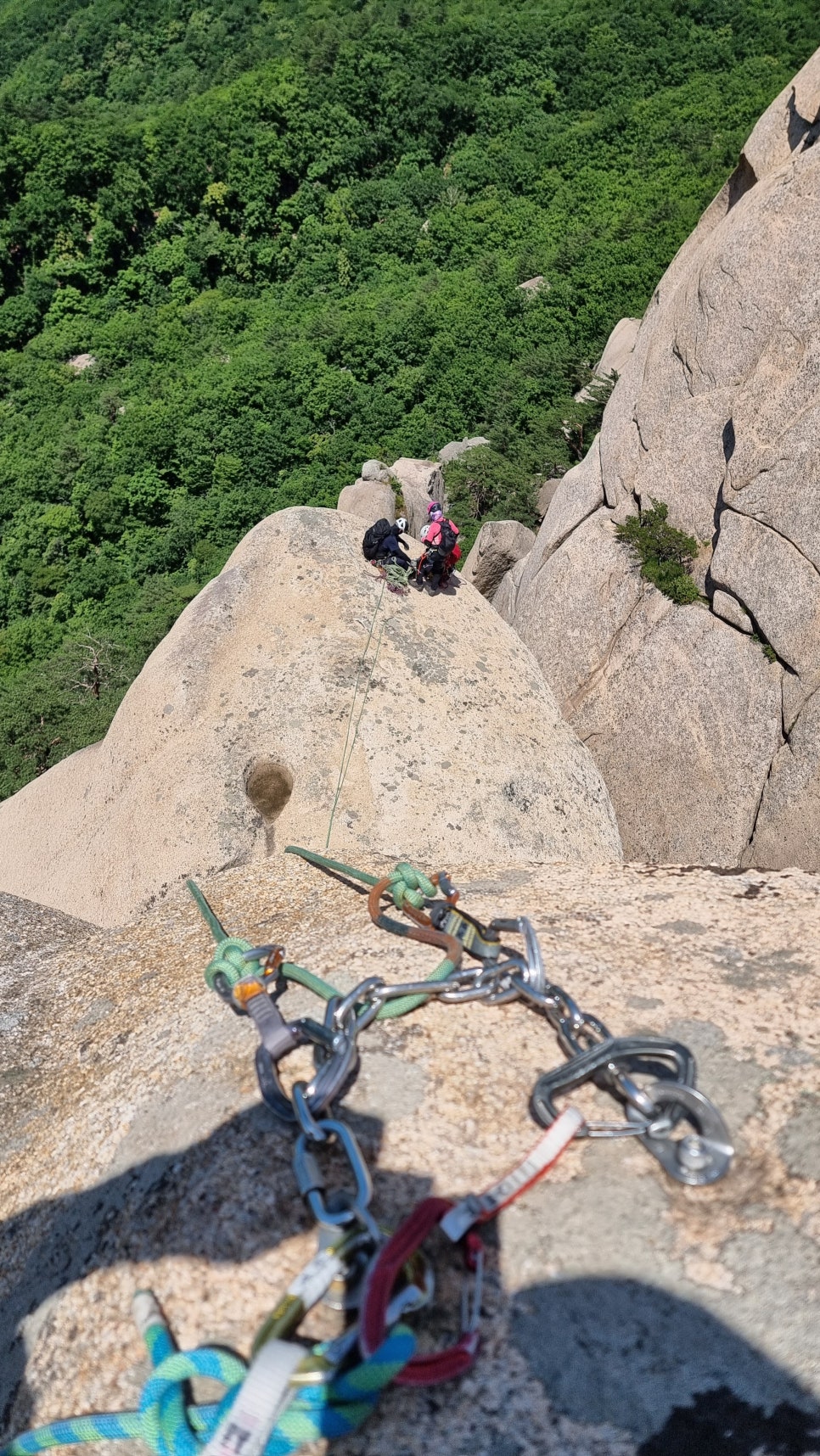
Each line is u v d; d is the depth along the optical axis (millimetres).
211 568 56938
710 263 10117
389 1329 1555
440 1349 1682
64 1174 2355
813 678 8375
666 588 9797
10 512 60250
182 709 7809
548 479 38875
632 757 9695
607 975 2418
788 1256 1749
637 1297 1724
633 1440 1580
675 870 3162
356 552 8797
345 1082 2098
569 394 51812
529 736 7844
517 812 7320
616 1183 1873
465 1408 1636
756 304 9445
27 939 3859
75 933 3938
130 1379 1800
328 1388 1510
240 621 8289
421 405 60000
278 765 7363
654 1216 1819
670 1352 1660
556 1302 1727
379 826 7035
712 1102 1999
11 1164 2541
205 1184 2006
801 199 9273
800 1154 1892
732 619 9188
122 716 8195
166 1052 2582
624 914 2803
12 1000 3342
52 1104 2701
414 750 7434
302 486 58312
